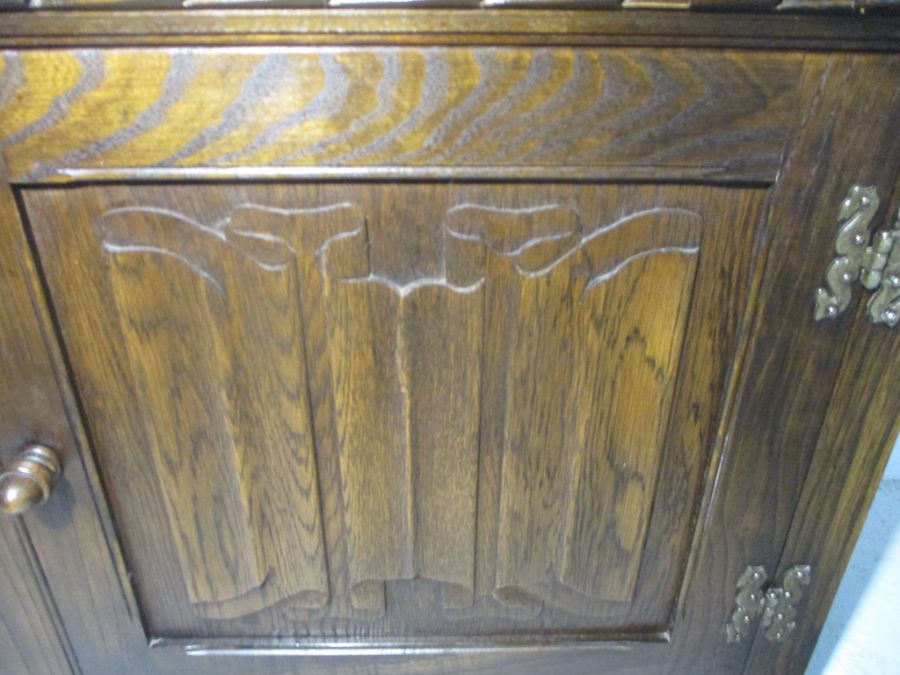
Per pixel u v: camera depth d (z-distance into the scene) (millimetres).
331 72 463
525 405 596
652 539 673
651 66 466
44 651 708
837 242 528
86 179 490
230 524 645
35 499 577
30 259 513
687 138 489
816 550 676
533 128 484
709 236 528
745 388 586
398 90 470
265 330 555
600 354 572
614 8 441
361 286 539
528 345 568
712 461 624
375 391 584
